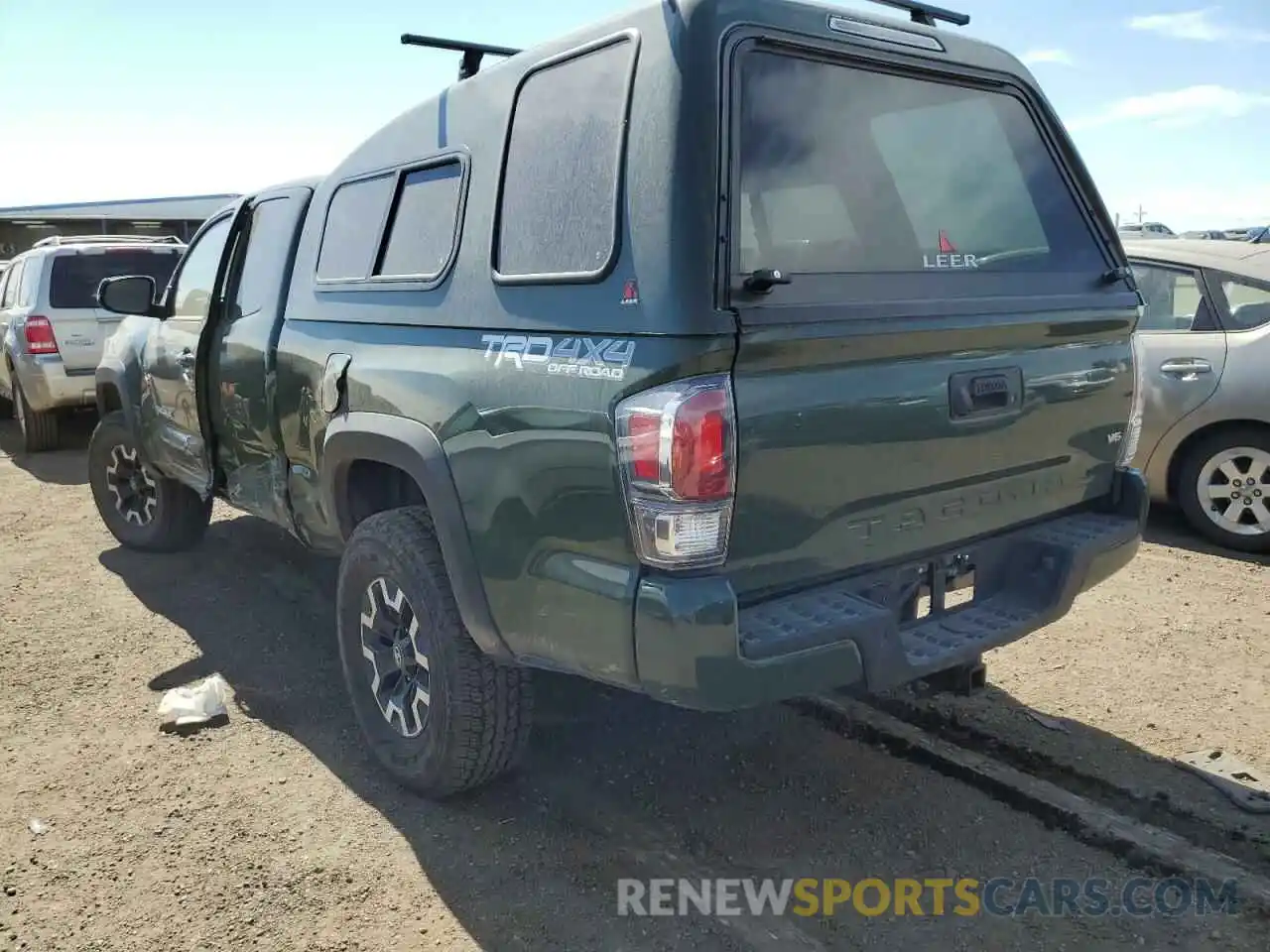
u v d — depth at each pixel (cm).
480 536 282
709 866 297
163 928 274
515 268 283
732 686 236
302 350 378
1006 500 306
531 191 283
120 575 568
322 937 269
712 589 235
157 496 577
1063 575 306
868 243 276
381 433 314
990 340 286
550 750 364
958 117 312
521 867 297
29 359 887
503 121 298
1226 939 261
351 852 305
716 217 236
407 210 339
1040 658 428
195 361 459
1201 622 463
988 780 333
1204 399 555
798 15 265
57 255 900
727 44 246
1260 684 400
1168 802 317
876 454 264
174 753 368
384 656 345
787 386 245
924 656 273
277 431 405
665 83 245
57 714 400
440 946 265
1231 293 559
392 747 343
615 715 389
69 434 1027
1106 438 336
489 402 277
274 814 327
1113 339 334
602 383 246
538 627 271
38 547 625
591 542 253
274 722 392
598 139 263
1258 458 549
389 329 330
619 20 265
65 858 305
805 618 252
